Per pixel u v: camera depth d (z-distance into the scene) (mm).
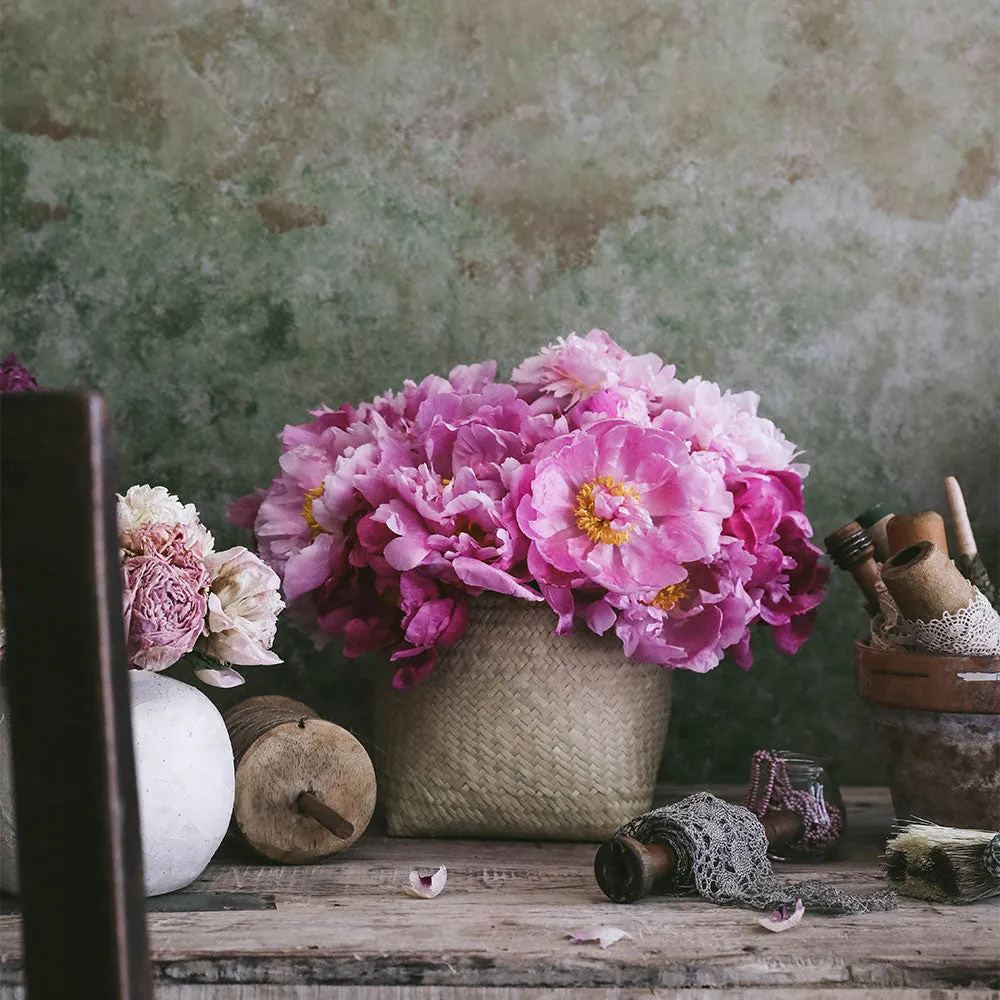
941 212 1623
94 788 565
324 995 940
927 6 1614
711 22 1606
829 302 1621
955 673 1156
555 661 1274
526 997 938
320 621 1311
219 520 1616
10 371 1319
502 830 1313
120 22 1588
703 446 1295
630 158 1609
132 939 574
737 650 1406
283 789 1205
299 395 1616
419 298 1613
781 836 1207
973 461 1627
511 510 1207
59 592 565
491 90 1602
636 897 1068
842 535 1335
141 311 1605
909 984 932
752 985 933
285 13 1593
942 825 1189
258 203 1604
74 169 1594
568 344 1325
